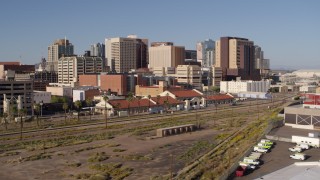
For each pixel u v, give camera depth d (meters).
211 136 149.12
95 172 96.06
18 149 124.31
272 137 125.56
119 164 104.25
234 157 104.62
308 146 112.69
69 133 155.62
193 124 168.75
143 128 168.88
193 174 90.69
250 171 89.00
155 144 132.88
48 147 126.50
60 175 93.62
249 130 153.12
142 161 107.94
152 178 89.94
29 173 95.44
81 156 114.19
